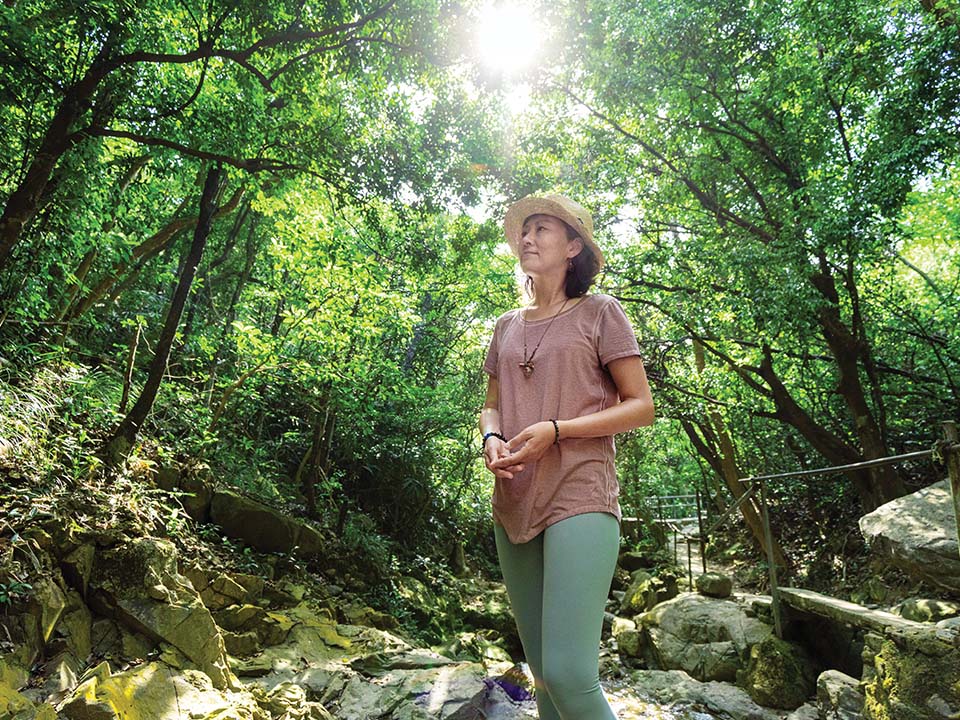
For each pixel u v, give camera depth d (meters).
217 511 5.15
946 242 8.12
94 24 4.05
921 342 7.50
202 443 5.37
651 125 7.54
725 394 7.96
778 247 5.96
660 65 6.78
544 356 1.29
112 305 6.57
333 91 5.86
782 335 6.46
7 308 4.28
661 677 4.66
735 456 9.23
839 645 4.33
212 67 5.88
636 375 1.24
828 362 7.41
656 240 7.85
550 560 1.15
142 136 4.68
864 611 3.78
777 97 6.16
